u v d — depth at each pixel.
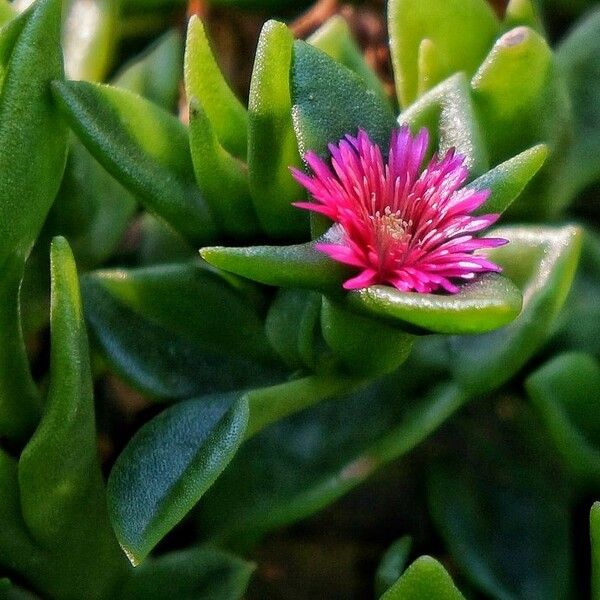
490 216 0.13
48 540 0.14
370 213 0.13
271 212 0.14
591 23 0.16
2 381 0.14
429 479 0.15
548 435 0.15
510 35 0.15
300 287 0.13
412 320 0.12
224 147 0.15
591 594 0.14
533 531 0.15
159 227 0.16
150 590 0.14
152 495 0.13
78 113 0.13
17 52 0.13
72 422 0.13
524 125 0.15
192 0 0.17
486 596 0.15
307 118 0.14
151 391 0.14
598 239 0.16
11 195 0.13
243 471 0.14
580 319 0.15
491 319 0.12
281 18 0.18
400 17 0.15
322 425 0.15
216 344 0.15
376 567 0.15
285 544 0.15
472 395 0.15
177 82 0.16
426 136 0.13
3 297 0.13
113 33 0.16
